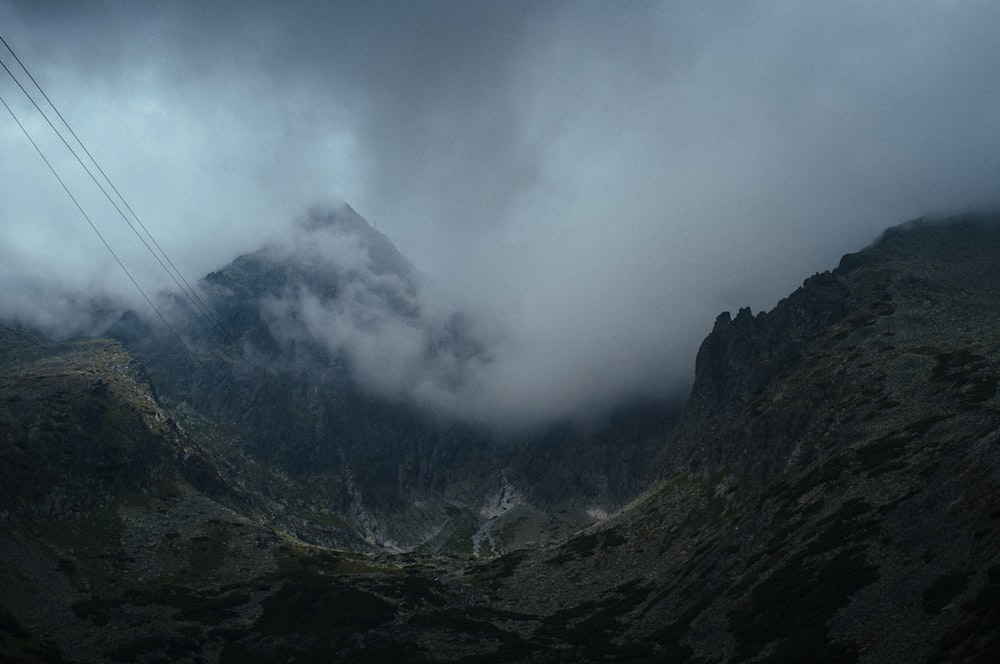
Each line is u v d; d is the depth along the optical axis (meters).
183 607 173.88
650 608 160.00
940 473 120.06
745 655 100.62
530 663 129.62
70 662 131.62
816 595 105.12
